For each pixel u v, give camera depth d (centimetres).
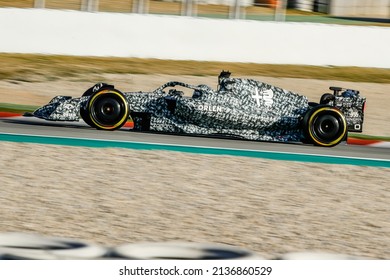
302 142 2977
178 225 1956
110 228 1891
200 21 5453
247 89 2919
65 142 2806
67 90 4444
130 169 2484
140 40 5412
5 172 2353
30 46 5297
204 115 2827
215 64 5400
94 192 2203
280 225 2027
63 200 2106
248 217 2073
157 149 2788
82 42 5356
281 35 5553
